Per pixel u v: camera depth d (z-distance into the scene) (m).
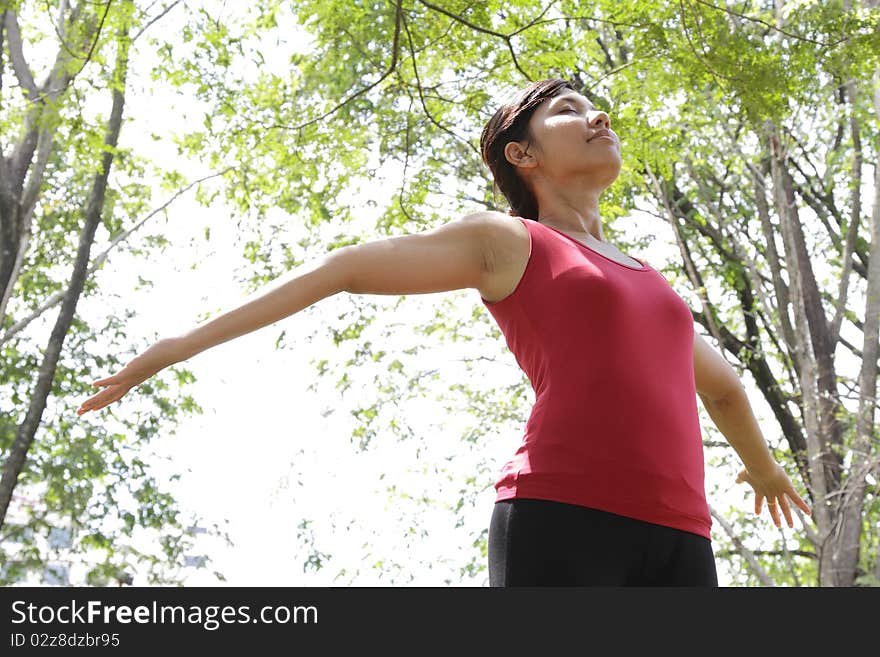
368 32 7.17
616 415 1.51
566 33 6.31
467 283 1.65
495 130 1.96
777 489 2.24
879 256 11.38
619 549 1.48
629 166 6.95
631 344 1.56
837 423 10.77
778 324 11.48
